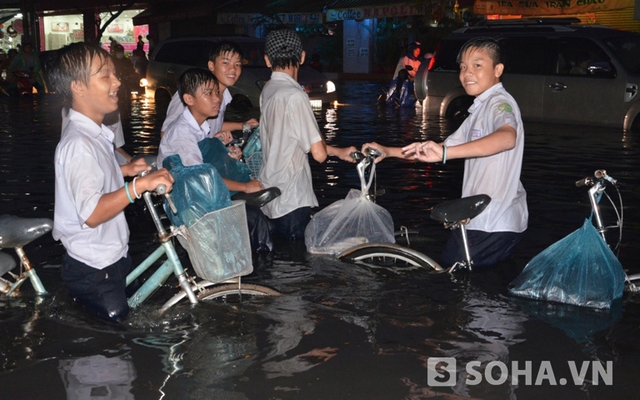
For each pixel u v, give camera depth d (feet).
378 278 14.98
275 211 18.04
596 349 11.56
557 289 13.53
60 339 11.86
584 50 41.47
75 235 12.02
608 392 10.21
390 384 10.39
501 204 15.30
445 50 47.44
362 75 93.61
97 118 11.89
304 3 85.97
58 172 11.69
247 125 19.70
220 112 19.34
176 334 12.01
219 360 11.11
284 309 13.14
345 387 10.31
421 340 11.89
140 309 12.88
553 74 42.22
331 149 17.90
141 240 18.08
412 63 55.16
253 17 86.53
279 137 17.66
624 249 17.25
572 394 10.15
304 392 10.16
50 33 114.83
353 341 11.82
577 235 13.71
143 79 68.28
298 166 17.99
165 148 16.24
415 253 15.48
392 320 12.71
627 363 11.08
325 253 16.67
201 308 12.88
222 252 11.59
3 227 12.82
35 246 17.58
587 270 13.46
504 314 12.98
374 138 37.47
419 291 14.16
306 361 11.10
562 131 38.78
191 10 88.89
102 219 11.23
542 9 56.49
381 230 16.40
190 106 16.42
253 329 12.23
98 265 12.16
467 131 15.58
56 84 11.54
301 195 18.10
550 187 24.16
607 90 39.86
